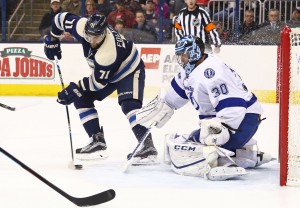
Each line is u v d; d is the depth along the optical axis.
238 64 12.78
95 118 6.51
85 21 6.49
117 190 5.38
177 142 6.00
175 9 13.62
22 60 13.36
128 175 5.95
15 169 6.24
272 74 12.66
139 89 6.50
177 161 5.95
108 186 5.52
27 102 12.26
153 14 13.52
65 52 13.23
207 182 5.66
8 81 13.39
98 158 6.42
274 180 5.75
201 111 5.95
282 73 5.47
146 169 6.20
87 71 13.25
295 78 5.62
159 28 13.45
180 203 4.97
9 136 8.51
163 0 13.30
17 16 14.45
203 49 5.73
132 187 5.48
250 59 12.73
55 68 13.30
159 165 6.37
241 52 12.75
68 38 13.38
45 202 5.02
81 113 6.50
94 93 6.55
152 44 13.07
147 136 6.32
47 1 14.85
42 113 10.86
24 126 9.45
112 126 9.49
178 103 6.14
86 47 6.41
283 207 4.88
